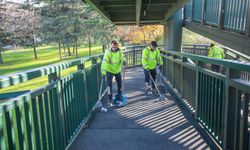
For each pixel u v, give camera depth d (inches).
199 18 272.7
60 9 1127.0
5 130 68.8
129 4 242.7
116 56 206.7
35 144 86.2
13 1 978.1
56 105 108.3
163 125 157.5
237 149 97.3
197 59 146.3
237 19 182.2
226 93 104.2
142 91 271.9
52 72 102.9
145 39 922.7
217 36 219.8
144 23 400.5
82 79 156.1
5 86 69.5
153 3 252.1
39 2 1111.6
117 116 179.8
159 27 890.1
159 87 258.7
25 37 992.2
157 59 255.0
